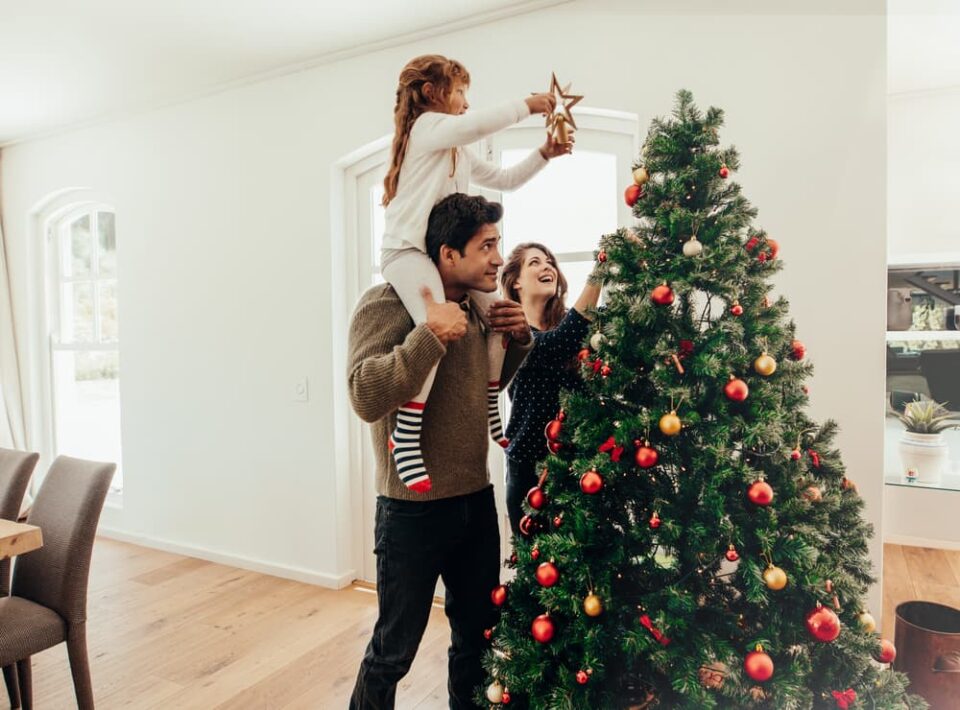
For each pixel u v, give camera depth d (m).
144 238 3.71
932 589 2.93
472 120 1.43
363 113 2.96
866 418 2.11
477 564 1.53
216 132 3.41
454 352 1.45
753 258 1.33
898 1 2.45
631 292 1.26
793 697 1.09
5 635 1.78
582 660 1.20
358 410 1.33
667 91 2.36
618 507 1.28
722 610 1.22
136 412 3.78
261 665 2.38
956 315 3.43
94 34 2.77
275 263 3.25
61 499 2.02
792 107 2.19
